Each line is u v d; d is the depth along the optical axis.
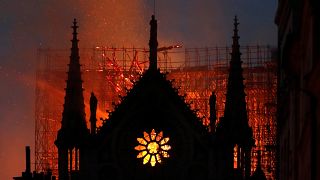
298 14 123.06
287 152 149.75
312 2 105.00
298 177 120.88
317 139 105.25
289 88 138.75
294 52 122.25
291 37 123.00
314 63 104.75
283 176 164.38
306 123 111.00
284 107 159.38
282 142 168.88
